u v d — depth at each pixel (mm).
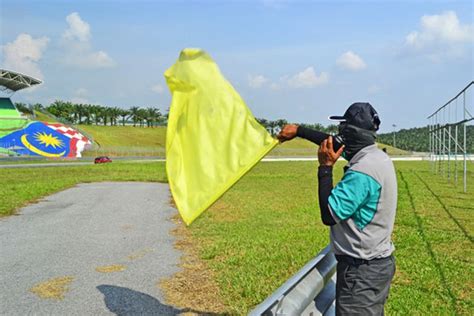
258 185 22969
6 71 60781
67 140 62219
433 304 5828
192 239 9836
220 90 3512
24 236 10156
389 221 3086
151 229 11023
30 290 6438
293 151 76438
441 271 7258
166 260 8086
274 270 7203
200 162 3439
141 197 17469
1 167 38438
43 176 28234
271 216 12906
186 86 3562
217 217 12742
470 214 13227
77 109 99125
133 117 104312
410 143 103125
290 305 2992
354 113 3119
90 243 9461
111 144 77438
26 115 68250
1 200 15570
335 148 3115
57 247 9078
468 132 76938
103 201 16250
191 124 3516
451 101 22781
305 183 24172
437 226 11234
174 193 3467
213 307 5781
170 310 5688
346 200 2965
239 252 8484
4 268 7531
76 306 5828
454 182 24703
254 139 3396
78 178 26219
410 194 18484
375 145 3152
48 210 14086
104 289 6477
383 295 3170
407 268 7453
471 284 6711
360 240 3074
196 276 7090
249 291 6148
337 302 3234
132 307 5785
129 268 7570
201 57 3570
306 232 10430
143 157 61750
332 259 4098
